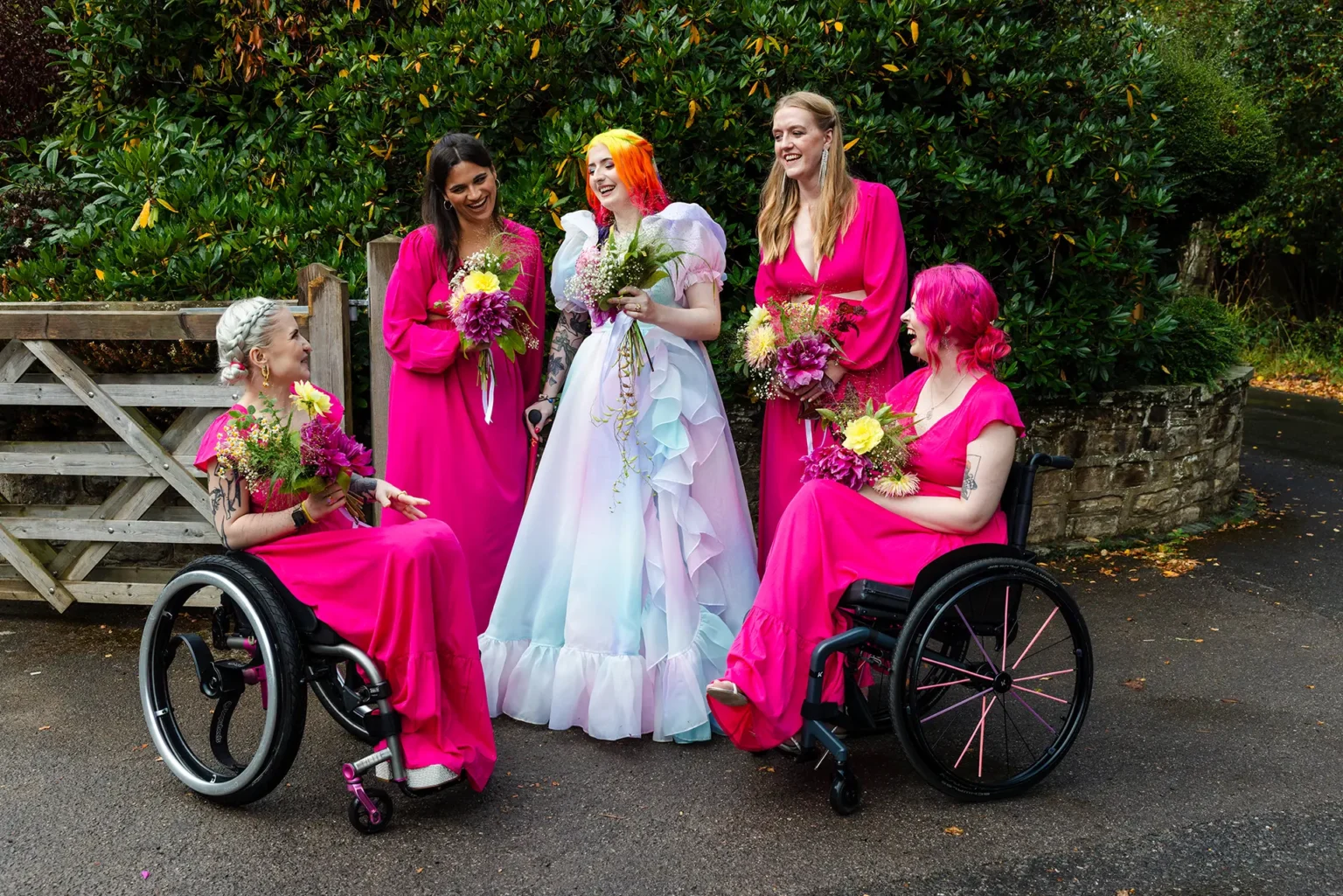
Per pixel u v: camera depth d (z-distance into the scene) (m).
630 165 3.30
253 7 5.07
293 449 2.59
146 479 4.10
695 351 3.40
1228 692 3.62
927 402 3.02
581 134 4.25
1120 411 5.25
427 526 2.69
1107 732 3.31
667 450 3.23
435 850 2.60
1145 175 4.78
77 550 4.16
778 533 2.88
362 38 5.09
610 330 3.35
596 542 3.26
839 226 3.43
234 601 2.66
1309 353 12.51
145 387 3.97
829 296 3.47
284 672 2.59
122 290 4.25
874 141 4.37
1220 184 6.19
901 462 2.90
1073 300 4.86
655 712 3.21
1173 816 2.79
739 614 3.40
